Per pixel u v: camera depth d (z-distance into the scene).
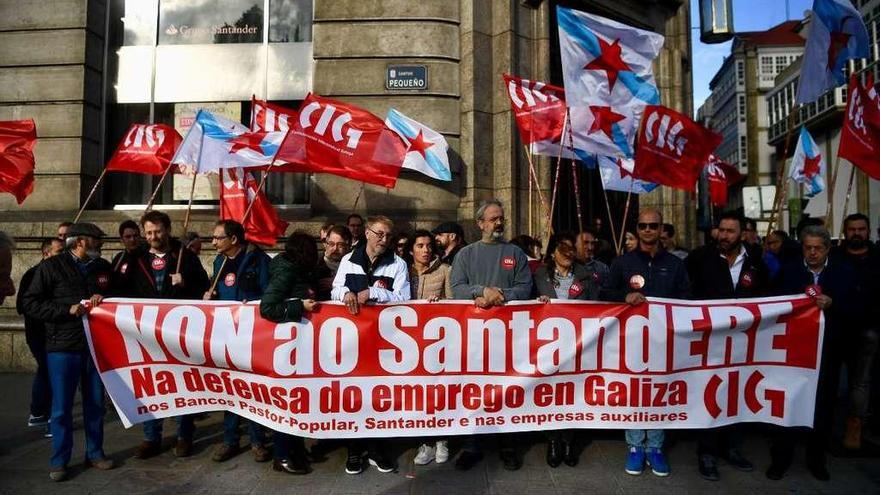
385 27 8.00
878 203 29.78
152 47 8.75
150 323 4.12
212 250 7.88
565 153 6.54
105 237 7.88
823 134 36.00
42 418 5.29
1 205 8.18
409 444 4.73
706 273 4.59
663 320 4.20
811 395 4.09
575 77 5.87
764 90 51.41
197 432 5.08
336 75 7.98
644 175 5.73
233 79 8.67
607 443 4.77
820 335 4.13
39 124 8.20
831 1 5.27
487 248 4.35
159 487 3.91
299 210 8.23
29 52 8.26
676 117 5.80
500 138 8.05
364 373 4.14
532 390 4.19
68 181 8.16
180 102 8.70
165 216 4.67
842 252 4.68
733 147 57.28
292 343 4.12
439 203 7.93
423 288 4.61
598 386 4.20
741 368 4.20
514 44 8.15
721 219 4.49
